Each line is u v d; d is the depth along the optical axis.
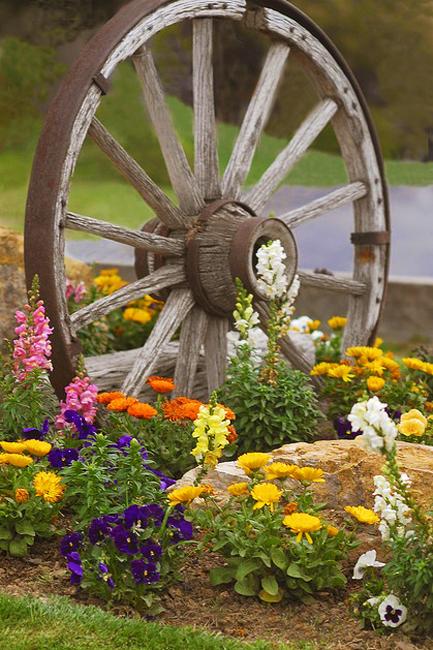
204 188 5.89
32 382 4.69
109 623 3.25
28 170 14.64
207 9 5.75
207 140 5.90
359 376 6.07
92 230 5.20
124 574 3.52
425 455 4.20
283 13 6.20
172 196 15.59
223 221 5.75
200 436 3.75
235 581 3.65
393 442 3.20
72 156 5.03
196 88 5.86
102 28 5.29
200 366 6.29
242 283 5.63
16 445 3.83
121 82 15.80
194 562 3.82
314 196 14.74
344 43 13.73
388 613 3.32
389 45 13.72
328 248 12.94
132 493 3.78
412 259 13.18
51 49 14.45
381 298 7.11
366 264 7.04
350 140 6.81
